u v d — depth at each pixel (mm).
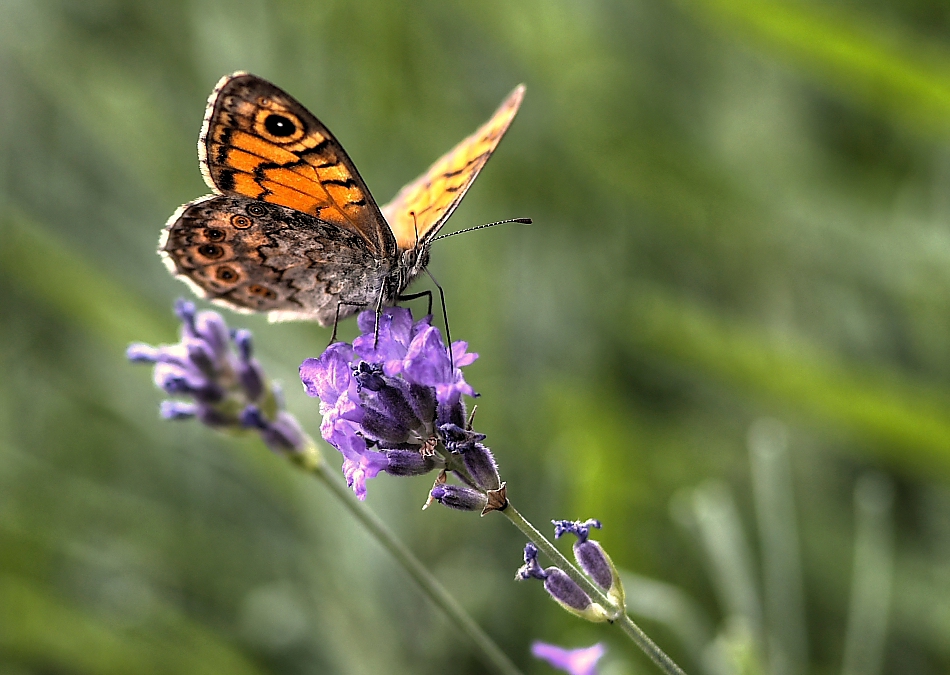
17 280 629
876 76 597
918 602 609
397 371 552
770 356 604
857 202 628
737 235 635
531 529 549
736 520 602
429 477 614
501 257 635
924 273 620
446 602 577
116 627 618
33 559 623
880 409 597
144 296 633
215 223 574
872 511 592
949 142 600
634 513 615
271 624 616
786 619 588
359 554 610
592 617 547
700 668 599
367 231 575
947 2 611
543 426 624
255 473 621
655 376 630
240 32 637
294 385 617
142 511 628
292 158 569
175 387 577
